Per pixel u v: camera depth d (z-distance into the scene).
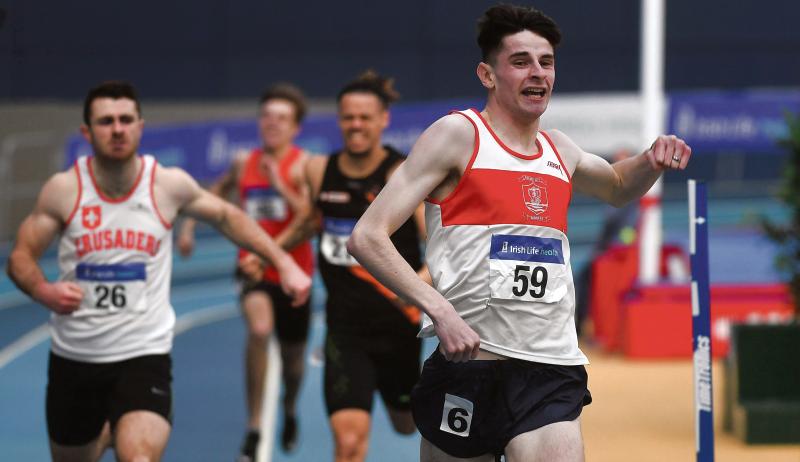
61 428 12.20
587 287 26.08
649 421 18.77
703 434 9.34
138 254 11.77
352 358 13.41
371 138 13.98
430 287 8.67
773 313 23.72
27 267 11.61
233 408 20.62
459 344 8.49
